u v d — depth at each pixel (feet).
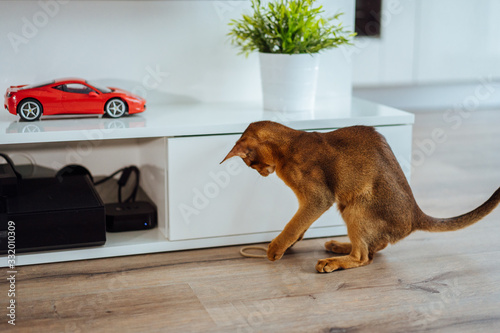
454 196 6.59
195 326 3.81
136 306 4.07
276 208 5.22
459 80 11.82
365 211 4.56
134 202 5.56
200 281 4.49
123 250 4.93
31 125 4.77
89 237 4.80
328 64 6.36
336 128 5.19
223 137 4.94
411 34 11.18
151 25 5.76
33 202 4.80
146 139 5.59
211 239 5.13
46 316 3.92
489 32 11.46
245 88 6.20
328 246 5.07
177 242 5.05
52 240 4.72
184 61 5.93
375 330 3.76
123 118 5.13
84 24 5.57
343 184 4.55
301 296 4.23
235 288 4.36
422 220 4.71
